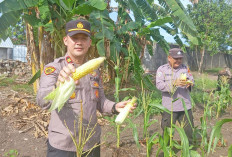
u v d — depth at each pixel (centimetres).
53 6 625
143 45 1121
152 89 484
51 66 174
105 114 595
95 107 197
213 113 664
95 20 668
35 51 728
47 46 695
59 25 620
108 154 384
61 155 180
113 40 762
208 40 2064
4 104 620
